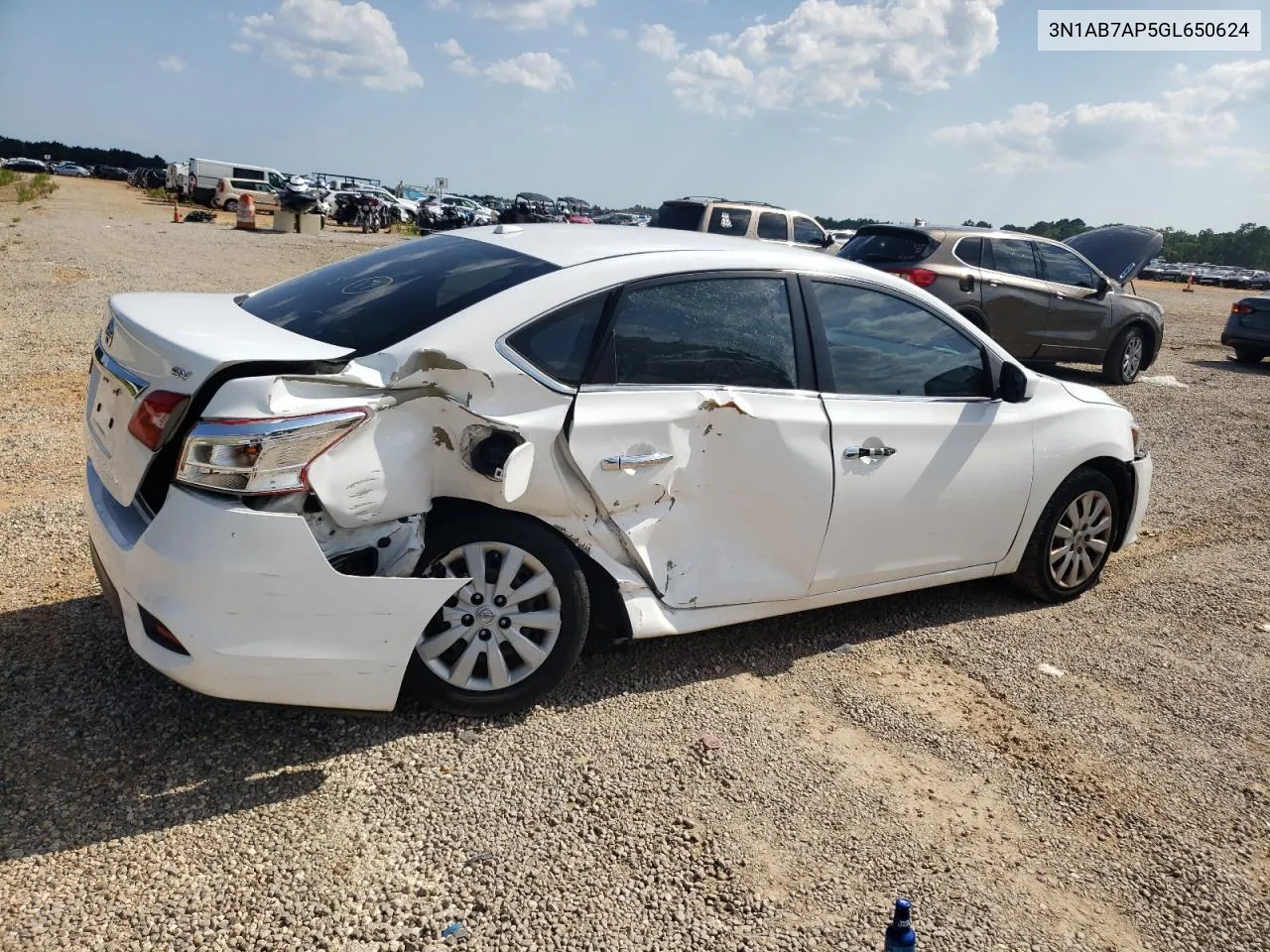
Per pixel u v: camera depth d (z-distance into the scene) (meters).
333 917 2.46
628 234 4.00
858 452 3.91
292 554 2.83
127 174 83.12
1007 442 4.43
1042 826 3.12
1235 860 3.04
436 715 3.39
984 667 4.16
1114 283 11.98
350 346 3.15
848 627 4.46
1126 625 4.73
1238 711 3.96
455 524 3.24
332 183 53.94
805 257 4.04
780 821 3.00
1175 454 8.30
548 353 3.29
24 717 3.16
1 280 13.85
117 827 2.71
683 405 3.50
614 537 3.48
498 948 2.42
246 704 3.01
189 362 2.80
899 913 2.23
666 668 3.90
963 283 10.31
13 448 6.10
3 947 2.27
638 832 2.89
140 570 2.87
